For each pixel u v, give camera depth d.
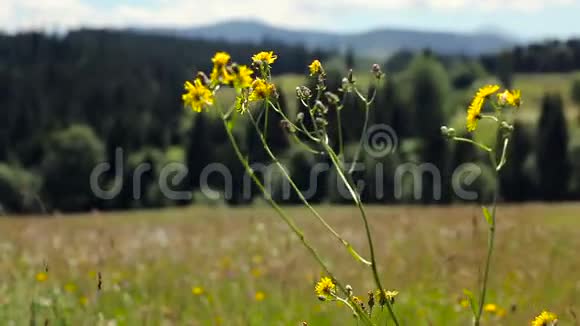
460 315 6.62
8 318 5.83
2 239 11.58
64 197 96.12
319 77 3.11
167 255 10.35
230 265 9.54
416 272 8.39
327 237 12.28
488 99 3.03
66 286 7.38
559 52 163.12
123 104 118.31
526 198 89.38
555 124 89.38
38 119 109.06
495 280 7.82
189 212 29.06
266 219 17.83
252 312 6.87
